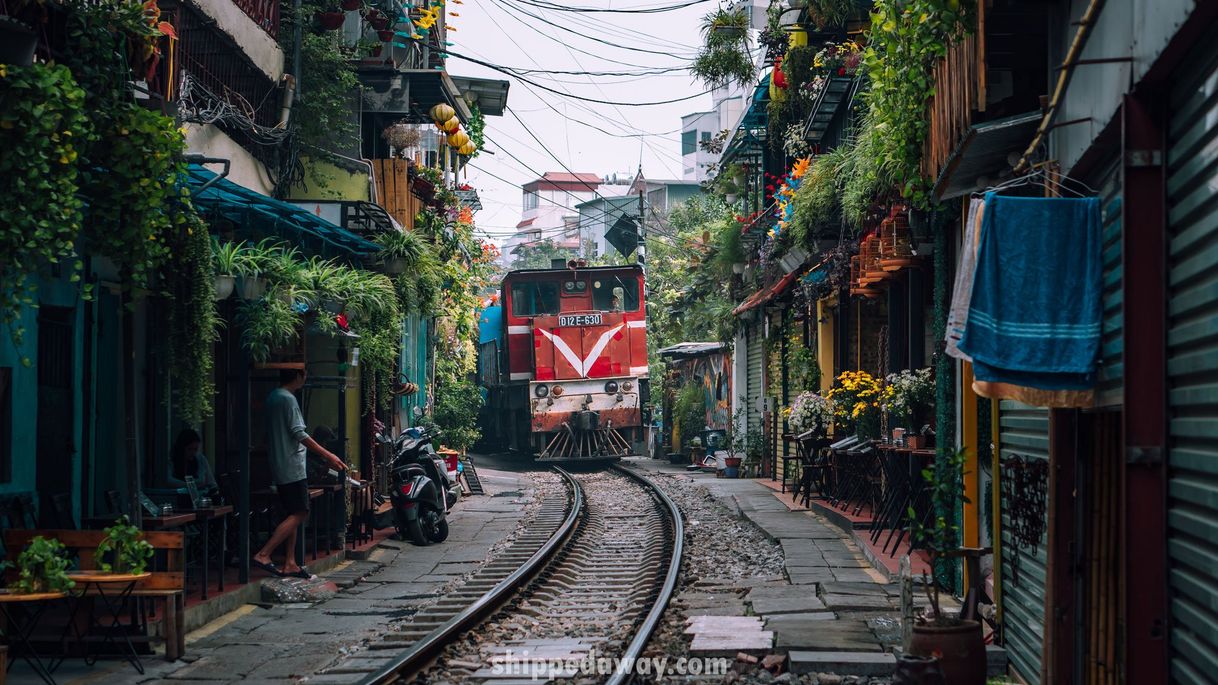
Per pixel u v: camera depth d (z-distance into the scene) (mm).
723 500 21141
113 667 7895
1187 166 4539
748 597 10625
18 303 7250
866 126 12000
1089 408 5785
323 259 13852
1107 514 6172
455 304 24453
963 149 7410
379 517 15719
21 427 8500
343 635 9133
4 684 7168
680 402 34344
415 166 20422
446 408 26547
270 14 15242
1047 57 7586
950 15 7281
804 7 16656
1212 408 4215
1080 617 6379
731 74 19297
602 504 21578
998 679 7598
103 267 10109
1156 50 4512
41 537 7613
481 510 20078
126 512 10047
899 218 11969
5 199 6688
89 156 7750
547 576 12492
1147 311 4922
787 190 18672
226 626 9461
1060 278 5676
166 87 9883
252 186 14852
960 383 9742
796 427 19312
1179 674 4672
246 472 10672
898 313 14180
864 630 8773
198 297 8906
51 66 6910
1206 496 4250
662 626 9469
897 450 12320
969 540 9562
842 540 14555
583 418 29750
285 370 11594
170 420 11422
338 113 16812
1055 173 6410
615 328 30375
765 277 22969
